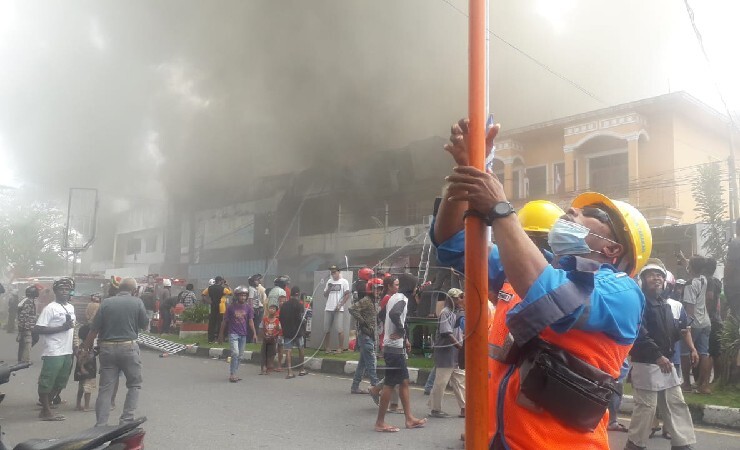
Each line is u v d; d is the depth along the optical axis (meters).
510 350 1.67
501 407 1.64
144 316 6.11
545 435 1.55
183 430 6.31
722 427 6.41
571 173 20.80
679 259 10.49
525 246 1.47
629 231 1.84
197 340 16.08
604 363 1.60
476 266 1.52
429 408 7.53
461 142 1.62
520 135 22.17
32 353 14.22
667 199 19.05
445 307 3.87
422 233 19.22
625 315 1.62
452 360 6.84
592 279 1.51
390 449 5.56
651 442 5.80
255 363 12.52
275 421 6.78
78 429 6.41
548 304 1.45
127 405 5.92
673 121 19.45
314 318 12.80
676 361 6.21
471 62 1.62
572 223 1.77
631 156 19.45
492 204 1.50
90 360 7.46
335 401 8.06
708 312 7.91
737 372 7.69
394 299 6.45
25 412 7.30
